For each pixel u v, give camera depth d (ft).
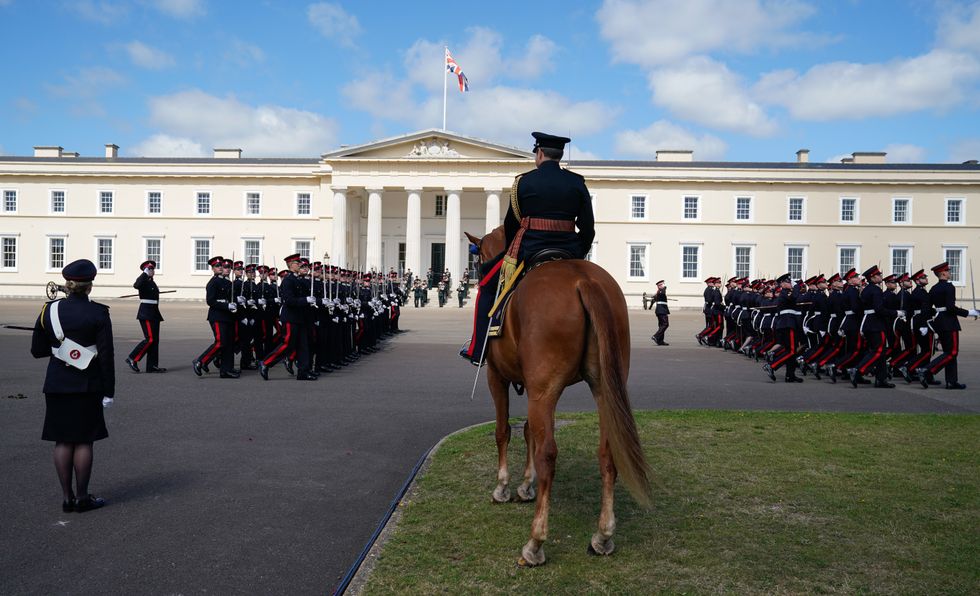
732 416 33.73
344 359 58.95
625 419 14.84
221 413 35.68
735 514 19.40
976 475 23.26
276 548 17.75
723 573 15.47
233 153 219.41
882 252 192.24
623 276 194.70
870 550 16.80
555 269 16.99
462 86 199.93
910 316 49.47
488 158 192.54
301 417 34.99
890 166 196.75
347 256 204.44
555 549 16.93
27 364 53.42
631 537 17.69
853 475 23.21
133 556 17.15
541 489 15.74
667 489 21.70
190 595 15.01
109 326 20.57
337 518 20.10
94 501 20.66
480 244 22.76
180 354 63.62
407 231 193.67
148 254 200.54
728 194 194.18
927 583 14.99
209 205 200.95
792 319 51.16
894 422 32.35
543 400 15.90
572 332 15.84
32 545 17.79
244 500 21.66
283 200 201.16
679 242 194.08
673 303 193.77
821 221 192.95
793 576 15.33
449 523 18.80
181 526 19.29
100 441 29.19
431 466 24.77
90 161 209.46
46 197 201.16
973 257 190.90
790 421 32.42
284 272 53.36
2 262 201.46
